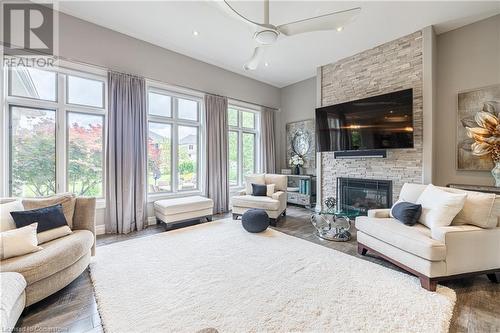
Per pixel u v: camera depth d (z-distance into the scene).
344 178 4.61
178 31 3.65
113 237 3.34
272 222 3.98
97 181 3.65
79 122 3.49
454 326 1.55
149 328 1.51
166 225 3.70
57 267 1.79
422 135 3.56
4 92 2.91
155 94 4.28
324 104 4.94
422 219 2.42
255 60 3.04
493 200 2.09
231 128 5.53
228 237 3.29
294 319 1.59
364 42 3.95
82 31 3.33
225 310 1.69
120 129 3.58
